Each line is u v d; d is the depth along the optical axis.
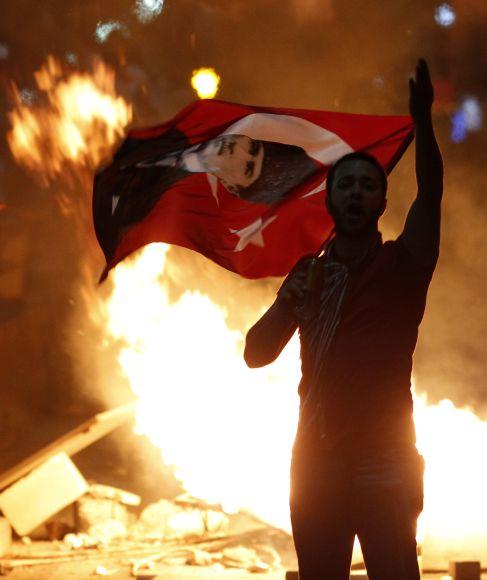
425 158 5.27
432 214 5.27
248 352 5.47
